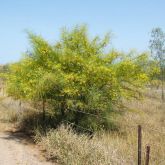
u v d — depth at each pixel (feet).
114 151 31.09
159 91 98.32
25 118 50.55
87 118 42.63
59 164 33.27
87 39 44.16
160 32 84.43
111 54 43.19
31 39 43.88
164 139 37.29
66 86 41.47
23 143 40.81
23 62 44.42
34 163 33.30
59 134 37.24
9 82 44.91
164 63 80.18
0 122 52.34
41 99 44.34
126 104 58.59
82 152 32.09
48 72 42.14
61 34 44.47
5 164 32.60
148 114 58.49
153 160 31.17
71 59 41.93
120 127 44.70
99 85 42.70
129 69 42.50
